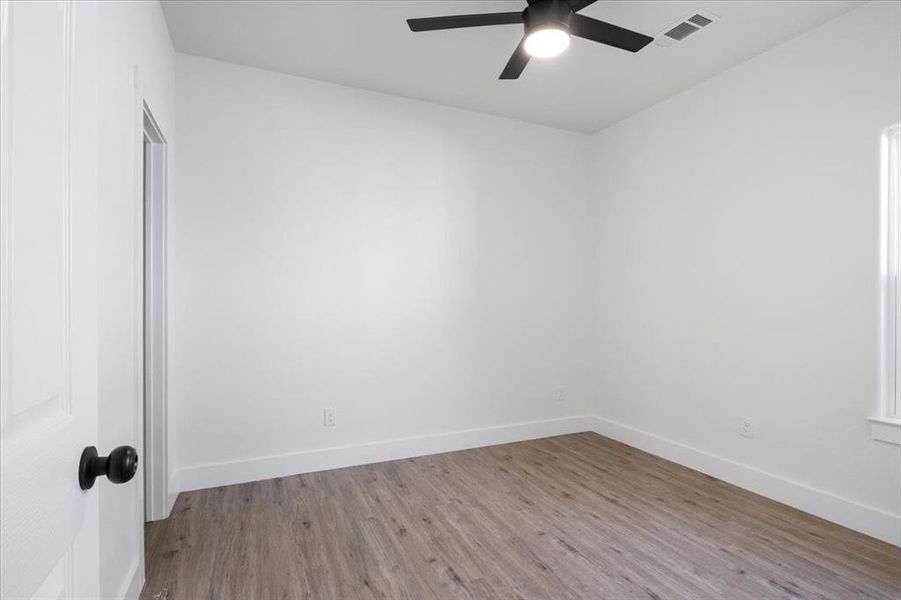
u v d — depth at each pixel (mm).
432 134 3547
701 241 3186
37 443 540
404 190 3447
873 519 2262
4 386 473
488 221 3766
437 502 2678
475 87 3289
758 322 2818
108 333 1471
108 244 1474
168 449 2551
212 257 2881
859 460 2336
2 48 467
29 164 526
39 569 543
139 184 1860
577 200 4152
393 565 2051
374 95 3352
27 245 523
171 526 2385
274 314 3031
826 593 1848
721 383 3043
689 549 2178
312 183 3150
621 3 2338
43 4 562
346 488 2863
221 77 2918
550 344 4020
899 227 2264
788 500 2627
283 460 3041
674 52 2805
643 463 3328
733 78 2977
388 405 3381
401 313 3426
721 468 3014
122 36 1631
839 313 2426
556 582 1930
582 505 2643
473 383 3695
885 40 2252
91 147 710
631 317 3777
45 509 561
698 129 3217
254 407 2980
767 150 2775
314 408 3146
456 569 2021
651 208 3590
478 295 3719
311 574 1981
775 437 2721
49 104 580
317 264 3156
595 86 3258
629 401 3793
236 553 2141
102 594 1419
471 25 2033
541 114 3762
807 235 2570
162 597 1827
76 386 661
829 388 2465
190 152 2838
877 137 2281
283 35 2643
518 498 2736
